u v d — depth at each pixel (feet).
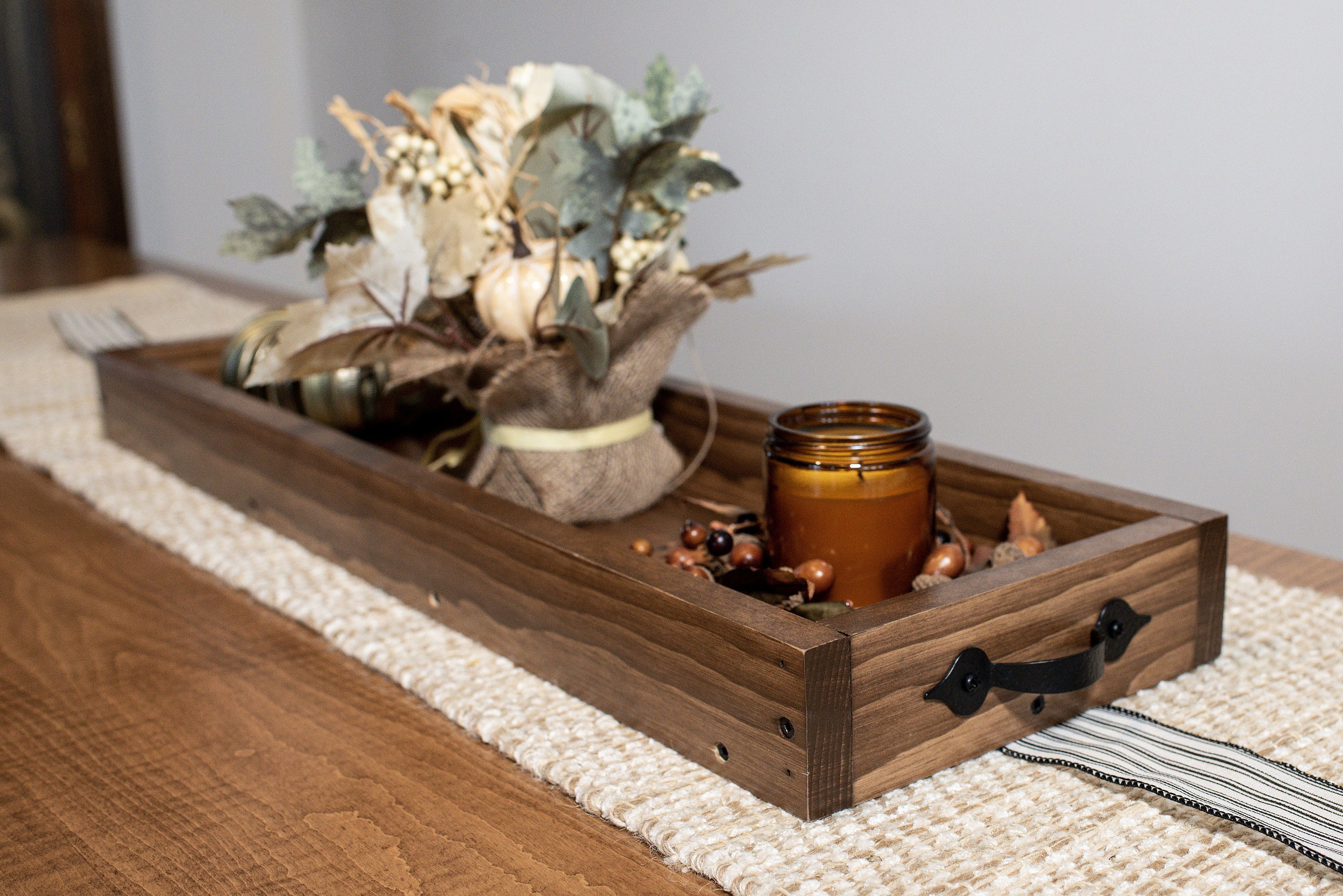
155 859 1.67
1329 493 5.32
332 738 2.01
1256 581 2.53
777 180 7.56
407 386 3.46
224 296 6.02
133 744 2.00
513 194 2.69
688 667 1.86
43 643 2.41
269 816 1.77
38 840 1.73
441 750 1.97
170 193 12.33
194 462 3.32
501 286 2.56
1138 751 1.84
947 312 6.77
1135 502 2.27
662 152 2.49
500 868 1.63
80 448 3.74
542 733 1.98
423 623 2.45
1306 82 5.07
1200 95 5.47
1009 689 1.88
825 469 2.20
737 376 8.16
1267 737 1.91
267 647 2.39
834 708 1.69
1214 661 2.21
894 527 2.23
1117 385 6.06
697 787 1.81
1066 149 6.05
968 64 6.37
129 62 12.14
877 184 6.98
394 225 2.48
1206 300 5.64
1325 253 5.15
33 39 12.01
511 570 2.22
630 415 2.84
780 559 2.31
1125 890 1.53
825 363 7.52
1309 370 5.30
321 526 2.80
